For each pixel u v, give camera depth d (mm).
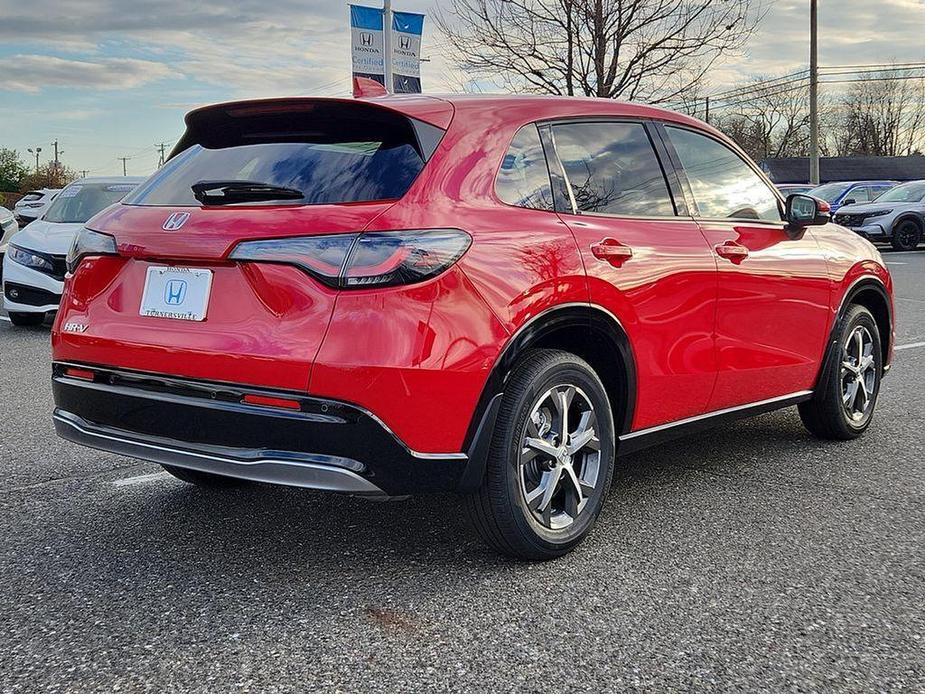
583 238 3230
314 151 3115
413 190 2855
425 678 2400
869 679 2395
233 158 3275
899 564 3164
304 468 2711
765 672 2430
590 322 3203
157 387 2959
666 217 3680
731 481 4152
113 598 2904
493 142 3145
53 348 3295
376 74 16812
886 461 4465
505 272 2922
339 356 2660
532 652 2539
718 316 3775
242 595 2924
